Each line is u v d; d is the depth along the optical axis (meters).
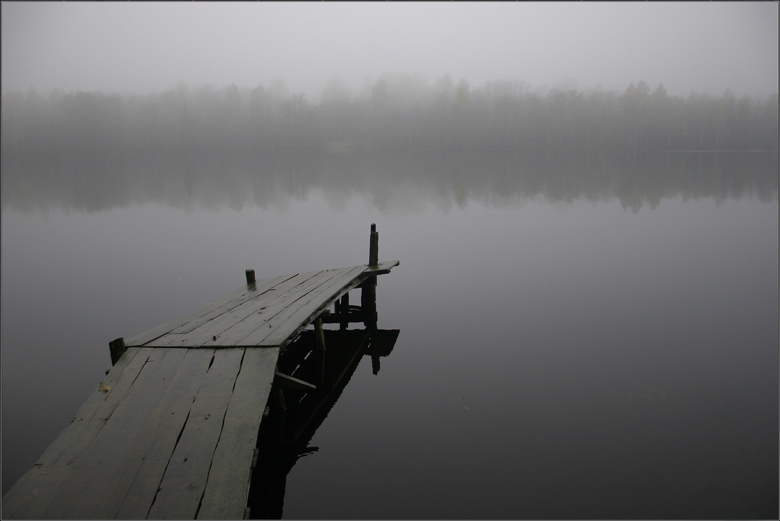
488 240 14.46
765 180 31.83
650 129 85.44
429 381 6.00
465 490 4.10
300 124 95.50
